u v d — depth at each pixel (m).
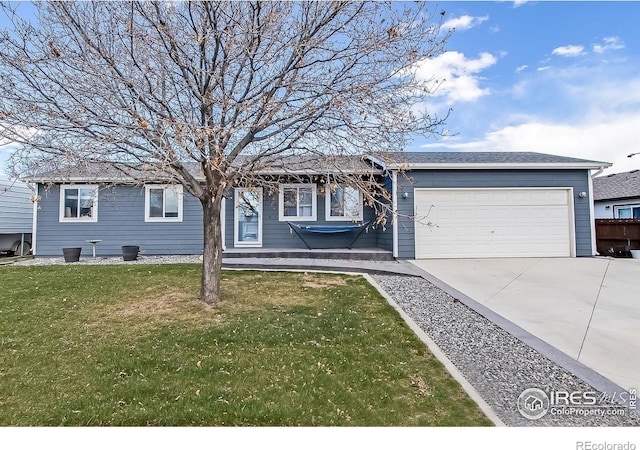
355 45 4.68
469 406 2.96
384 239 11.26
